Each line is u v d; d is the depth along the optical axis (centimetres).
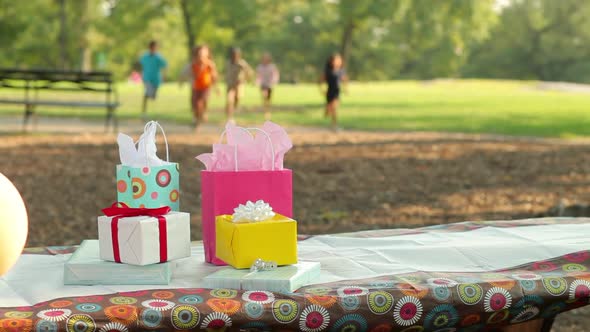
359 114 2427
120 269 237
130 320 212
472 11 3809
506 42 9969
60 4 6631
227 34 3947
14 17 6100
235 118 2203
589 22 9619
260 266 237
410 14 3866
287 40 8350
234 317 218
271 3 5138
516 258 270
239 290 231
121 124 1955
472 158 1212
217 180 254
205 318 217
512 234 301
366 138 1559
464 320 239
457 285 237
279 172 258
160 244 237
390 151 1303
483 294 237
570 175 1046
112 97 3466
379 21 3788
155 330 215
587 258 267
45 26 7162
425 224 745
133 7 3856
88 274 237
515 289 240
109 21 4191
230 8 3669
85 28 7275
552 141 1542
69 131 1705
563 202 808
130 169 250
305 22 8262
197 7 3653
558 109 2684
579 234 300
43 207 810
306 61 8575
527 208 821
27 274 252
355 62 8531
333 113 1745
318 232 705
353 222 750
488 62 10075
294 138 1559
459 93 4244
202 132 1705
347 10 3647
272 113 2458
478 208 822
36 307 216
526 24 9881
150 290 232
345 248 288
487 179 1008
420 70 9756
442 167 1112
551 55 9731
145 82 1955
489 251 274
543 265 263
